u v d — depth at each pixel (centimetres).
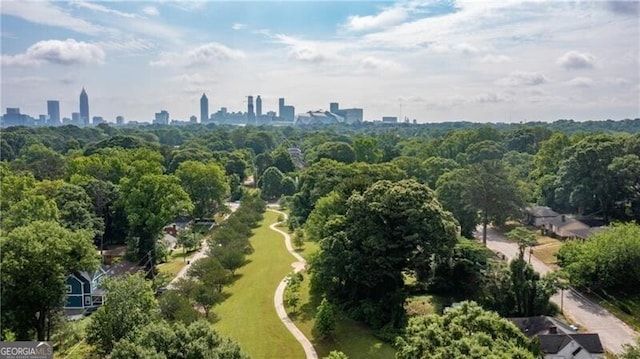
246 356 2709
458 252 5022
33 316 3691
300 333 4469
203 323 2741
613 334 4341
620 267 5053
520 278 4591
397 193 4719
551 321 4128
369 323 4550
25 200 5700
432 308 4688
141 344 2533
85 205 6906
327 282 5041
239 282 5862
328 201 6091
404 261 4759
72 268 3975
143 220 6662
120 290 3416
